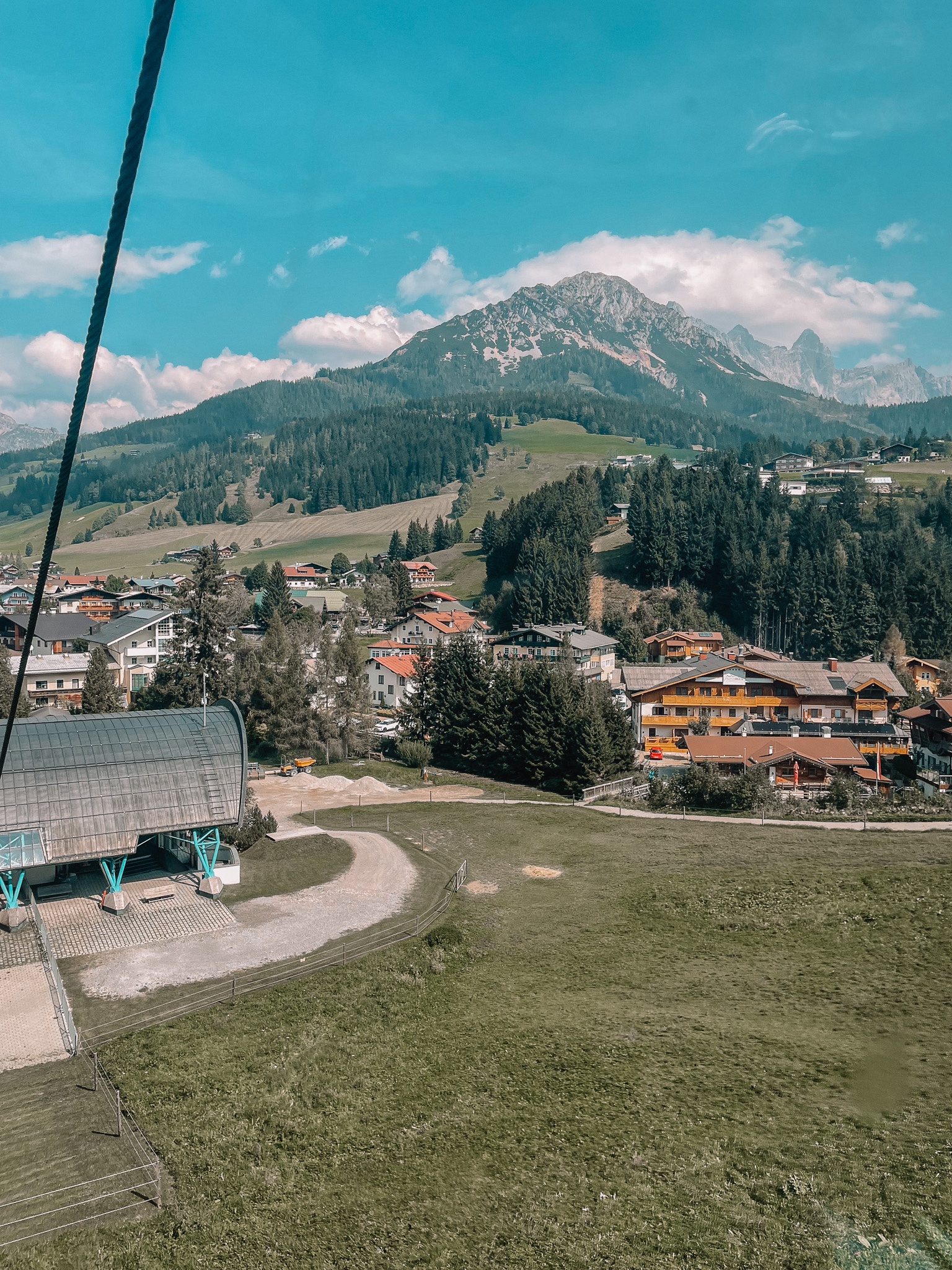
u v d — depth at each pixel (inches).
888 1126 1125.7
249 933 1861.5
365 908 2011.6
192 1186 1063.0
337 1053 1378.0
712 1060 1330.0
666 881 2151.8
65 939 1822.1
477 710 3535.9
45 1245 964.0
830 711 3971.5
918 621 6456.7
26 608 7396.7
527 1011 1526.8
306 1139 1159.0
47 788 1967.3
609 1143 1133.7
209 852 2303.2
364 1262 940.0
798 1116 1167.6
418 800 3070.9
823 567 6835.6
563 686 3380.9
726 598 7652.6
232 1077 1304.1
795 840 2455.7
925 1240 908.6
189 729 2235.5
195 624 3767.2
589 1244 949.8
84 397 213.0
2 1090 1263.5
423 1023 1485.0
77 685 4699.8
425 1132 1169.4
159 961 1722.4
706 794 2933.1
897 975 1604.3
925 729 3750.0
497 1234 975.0
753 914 1930.4
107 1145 1135.6
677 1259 919.7
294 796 3120.1
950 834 2468.0
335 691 3757.4
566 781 3225.9
